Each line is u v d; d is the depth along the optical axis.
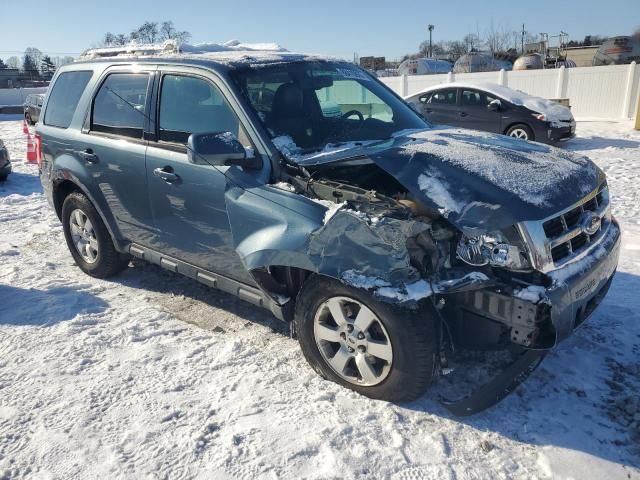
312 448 2.83
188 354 3.76
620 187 8.42
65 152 4.99
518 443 2.86
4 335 4.07
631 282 4.71
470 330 3.01
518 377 3.07
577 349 3.69
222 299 4.67
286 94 3.85
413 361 2.94
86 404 3.24
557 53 36.38
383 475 2.66
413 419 3.04
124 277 5.20
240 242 3.54
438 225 2.97
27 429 3.04
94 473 2.71
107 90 4.68
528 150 3.56
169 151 4.02
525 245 2.78
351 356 3.22
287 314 3.56
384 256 2.88
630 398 3.18
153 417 3.11
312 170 3.43
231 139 3.41
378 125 4.14
